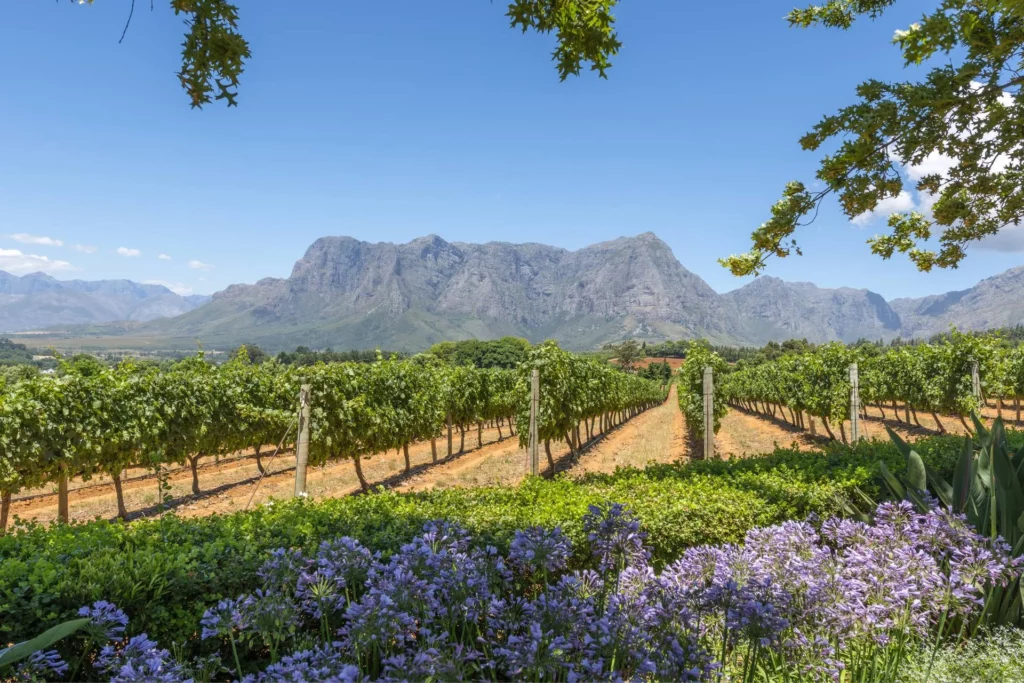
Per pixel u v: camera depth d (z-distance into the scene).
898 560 2.93
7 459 10.02
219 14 2.35
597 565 4.21
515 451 22.20
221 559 3.54
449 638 2.70
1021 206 4.31
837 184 3.65
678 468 7.54
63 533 4.19
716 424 22.56
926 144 3.41
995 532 3.56
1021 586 3.34
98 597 2.98
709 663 2.47
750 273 4.20
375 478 16.91
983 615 3.27
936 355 19.69
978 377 17.14
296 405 16.14
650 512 4.72
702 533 4.65
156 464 4.59
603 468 17.58
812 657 2.65
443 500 5.55
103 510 12.98
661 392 77.38
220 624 2.46
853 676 2.89
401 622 2.44
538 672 2.26
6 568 3.07
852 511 5.18
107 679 3.02
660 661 2.38
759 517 4.89
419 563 2.73
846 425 26.47
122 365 13.86
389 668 2.15
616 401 30.59
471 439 28.80
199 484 16.34
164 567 3.28
